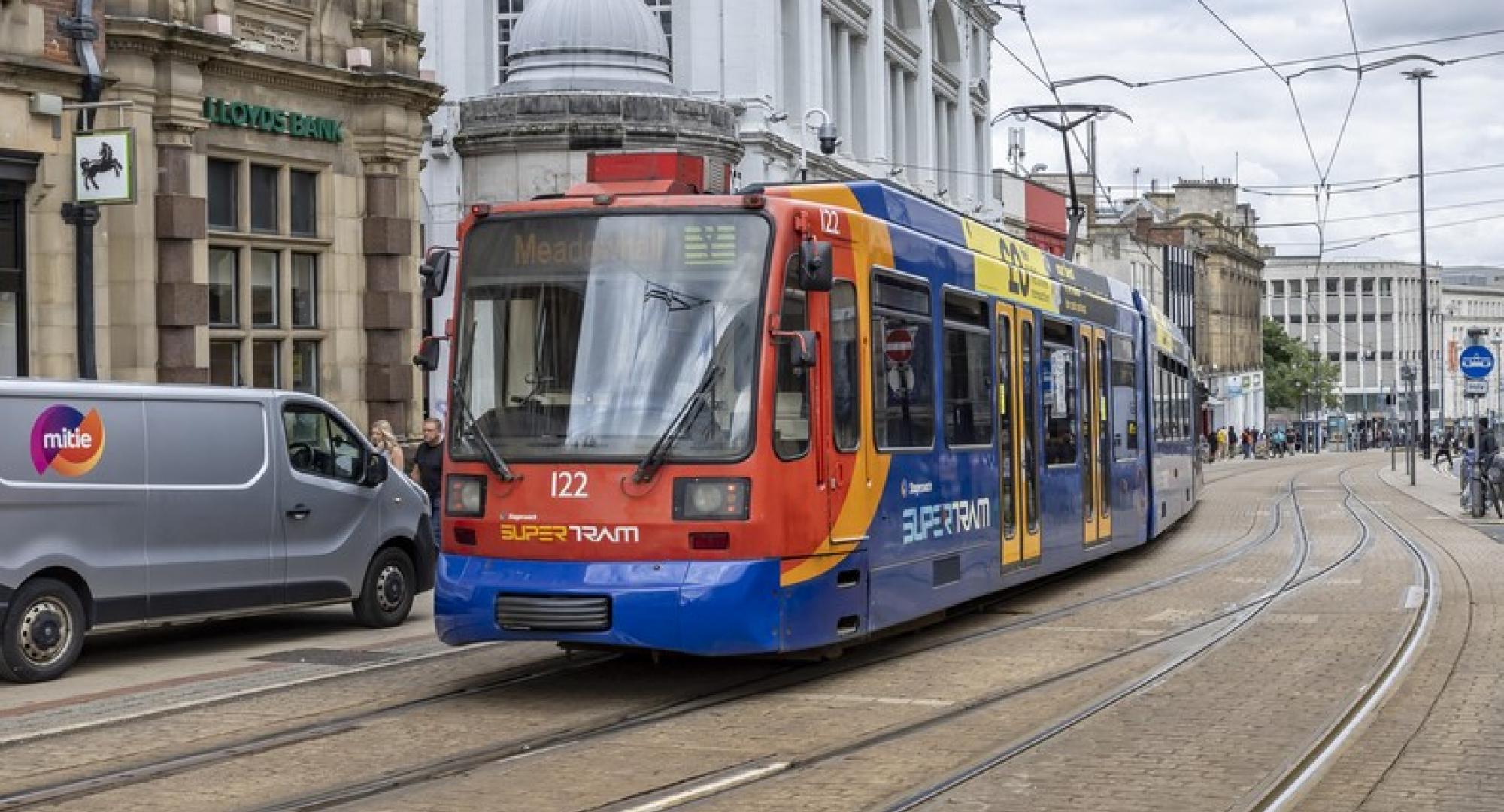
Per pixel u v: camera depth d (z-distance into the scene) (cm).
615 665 1382
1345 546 2681
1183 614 1727
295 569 1597
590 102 3647
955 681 1284
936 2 5931
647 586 1168
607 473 1191
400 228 2611
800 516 1216
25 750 1042
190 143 2236
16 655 1334
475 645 1536
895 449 1384
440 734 1076
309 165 2484
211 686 1308
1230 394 11312
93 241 2047
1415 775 941
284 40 2445
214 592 1510
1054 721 1098
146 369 2172
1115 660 1389
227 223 2353
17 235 2008
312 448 1636
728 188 1339
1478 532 3019
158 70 2198
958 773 938
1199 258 11262
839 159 4841
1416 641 1487
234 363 2366
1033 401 1789
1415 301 18188
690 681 1295
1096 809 853
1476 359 3600
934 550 1466
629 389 1205
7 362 2002
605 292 1227
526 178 3666
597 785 916
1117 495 2173
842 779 931
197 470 1504
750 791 902
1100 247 8844
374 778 938
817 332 1254
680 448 1186
